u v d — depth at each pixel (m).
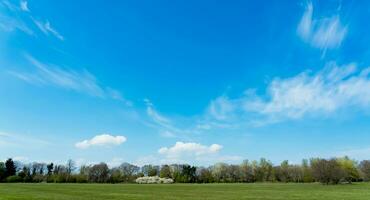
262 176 183.38
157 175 192.00
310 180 160.75
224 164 189.50
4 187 85.31
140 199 47.66
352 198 51.47
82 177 160.75
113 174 168.50
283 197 53.97
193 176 174.50
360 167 170.00
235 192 70.19
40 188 80.56
